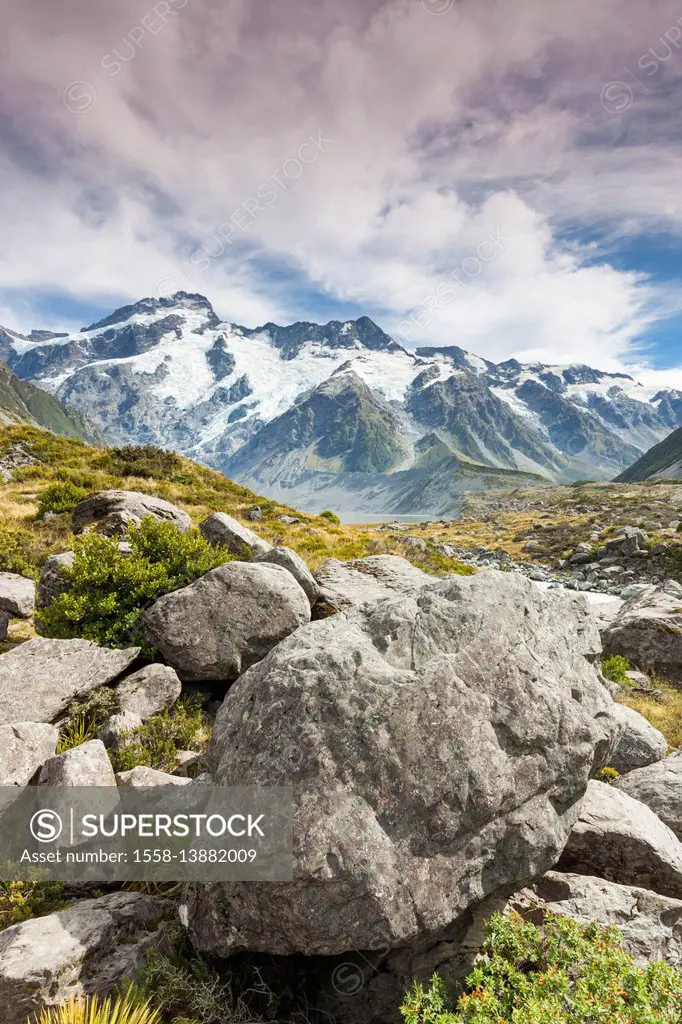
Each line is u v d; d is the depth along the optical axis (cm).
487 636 745
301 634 757
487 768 631
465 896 590
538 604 883
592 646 1060
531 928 612
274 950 566
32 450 4006
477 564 7012
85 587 1285
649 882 763
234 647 1156
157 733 992
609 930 605
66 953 551
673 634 2436
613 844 777
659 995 521
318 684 653
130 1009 528
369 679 662
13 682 975
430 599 802
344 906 549
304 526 3594
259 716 651
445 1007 574
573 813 704
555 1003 505
